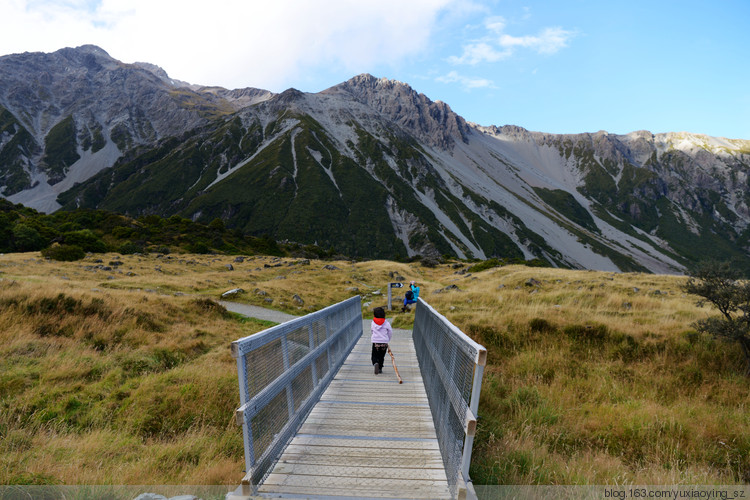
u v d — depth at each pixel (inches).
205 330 579.2
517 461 203.2
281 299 991.0
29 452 201.8
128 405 291.7
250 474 129.0
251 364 135.2
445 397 167.9
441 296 845.2
